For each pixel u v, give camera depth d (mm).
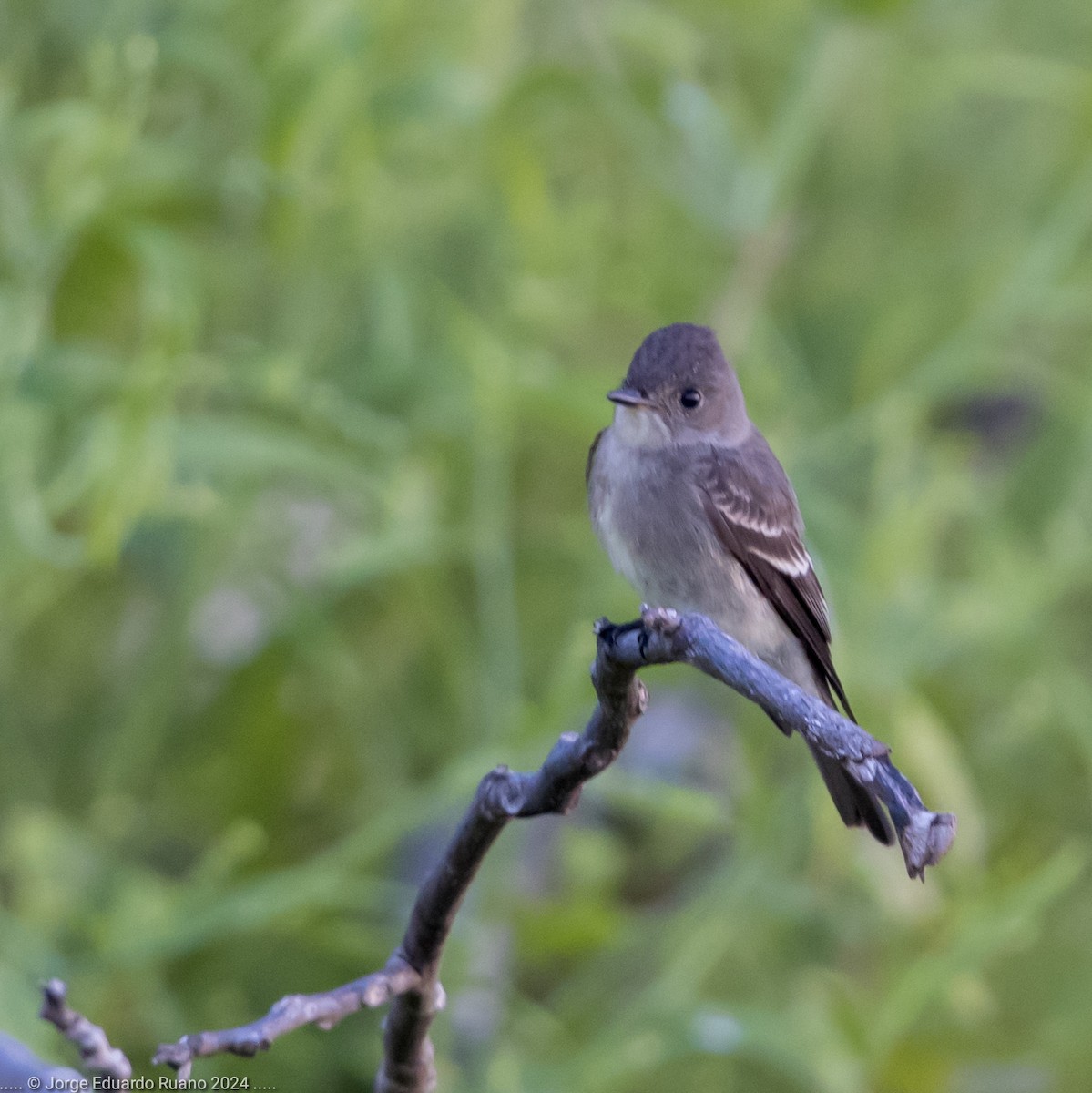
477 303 10297
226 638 11000
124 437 8172
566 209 11117
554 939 8836
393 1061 5352
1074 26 13453
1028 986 10750
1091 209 10555
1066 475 11734
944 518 11195
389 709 10242
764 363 10648
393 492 9453
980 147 13352
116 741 9750
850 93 12328
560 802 4805
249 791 10242
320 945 9430
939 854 3594
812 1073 8672
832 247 12641
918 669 10109
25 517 8555
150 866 10266
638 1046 8578
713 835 10867
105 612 10812
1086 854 11195
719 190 10508
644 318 11602
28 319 8641
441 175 10414
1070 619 12195
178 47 9578
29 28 9734
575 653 8508
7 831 9602
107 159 8789
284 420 10117
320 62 9297
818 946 10344
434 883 4980
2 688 9836
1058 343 13008
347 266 9992
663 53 10664
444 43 10523
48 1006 3740
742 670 4195
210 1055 4371
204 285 10031
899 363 11938
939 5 11859
